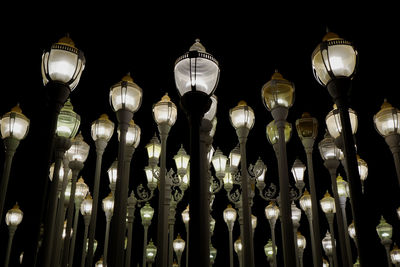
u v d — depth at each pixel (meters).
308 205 11.22
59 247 8.39
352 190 5.05
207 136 6.98
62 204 8.64
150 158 9.81
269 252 15.45
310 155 8.27
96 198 8.04
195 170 4.94
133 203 10.82
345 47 5.86
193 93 5.42
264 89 7.21
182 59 5.67
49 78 5.62
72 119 7.69
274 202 12.62
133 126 8.78
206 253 6.05
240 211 11.03
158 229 7.09
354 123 7.59
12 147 7.95
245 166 7.68
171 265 11.16
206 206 6.42
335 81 5.72
